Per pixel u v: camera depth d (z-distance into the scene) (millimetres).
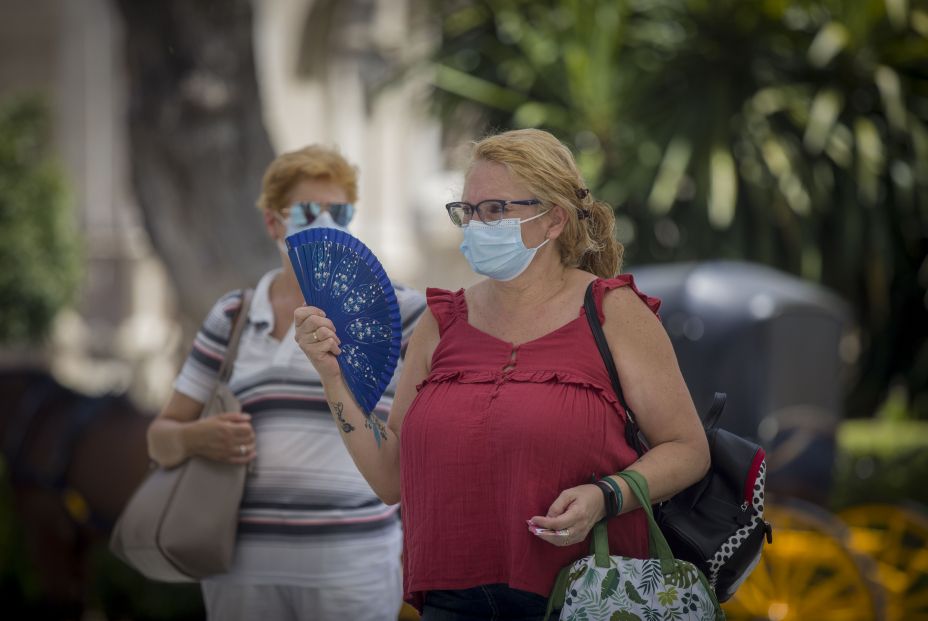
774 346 17141
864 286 29578
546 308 7551
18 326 29578
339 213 9539
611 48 27844
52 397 18328
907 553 17781
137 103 21484
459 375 7465
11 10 40938
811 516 16094
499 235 7336
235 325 9656
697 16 28219
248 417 9164
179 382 9766
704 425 7875
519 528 7078
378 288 8016
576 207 7551
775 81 28453
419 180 39781
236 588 9258
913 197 28406
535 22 29984
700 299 17766
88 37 40375
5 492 19391
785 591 16047
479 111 30750
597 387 7238
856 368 30094
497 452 7152
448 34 30828
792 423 17203
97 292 38750
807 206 27203
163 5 21078
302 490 9141
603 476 7160
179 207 21516
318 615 9180
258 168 21750
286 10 38281
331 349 7824
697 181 27328
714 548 7418
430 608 7496
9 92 40875
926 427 27688
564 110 29031
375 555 9383
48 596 18234
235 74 21438
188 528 9078
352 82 37688
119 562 18203
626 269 28312
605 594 6918
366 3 36719
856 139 27750
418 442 7406
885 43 28031
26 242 29516
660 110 28562
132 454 17734
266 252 21719
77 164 40031
